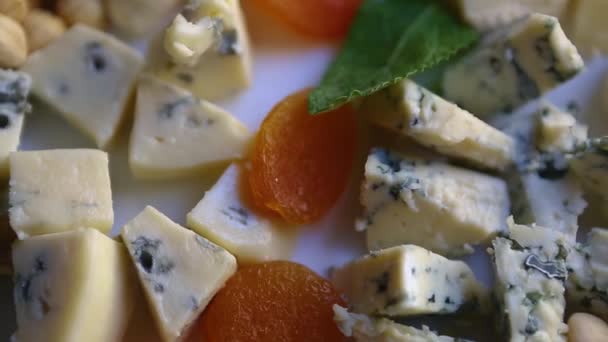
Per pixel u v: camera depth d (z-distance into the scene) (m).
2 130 0.30
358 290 0.29
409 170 0.30
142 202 0.31
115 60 0.31
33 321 0.27
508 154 0.30
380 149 0.30
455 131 0.30
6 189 0.30
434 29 0.31
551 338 0.28
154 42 0.31
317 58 0.32
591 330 0.28
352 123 0.31
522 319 0.28
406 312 0.28
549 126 0.30
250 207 0.30
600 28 0.32
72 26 0.31
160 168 0.30
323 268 0.30
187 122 0.30
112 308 0.28
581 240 0.30
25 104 0.30
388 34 0.31
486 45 0.31
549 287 0.28
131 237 0.28
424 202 0.30
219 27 0.30
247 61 0.31
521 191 0.30
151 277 0.28
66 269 0.27
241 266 0.30
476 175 0.30
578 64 0.30
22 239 0.28
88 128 0.31
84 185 0.29
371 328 0.28
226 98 0.32
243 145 0.30
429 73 0.31
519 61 0.31
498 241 0.29
